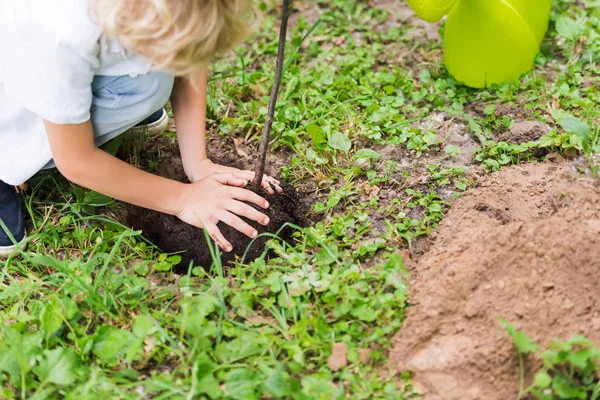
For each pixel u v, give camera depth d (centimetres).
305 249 205
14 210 216
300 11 320
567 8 295
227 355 173
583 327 169
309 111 254
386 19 308
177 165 243
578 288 173
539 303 172
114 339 174
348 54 288
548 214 204
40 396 166
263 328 181
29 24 165
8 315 189
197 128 222
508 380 165
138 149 242
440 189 221
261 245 214
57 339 181
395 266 189
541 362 164
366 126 245
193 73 178
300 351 171
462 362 167
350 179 227
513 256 179
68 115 175
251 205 219
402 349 174
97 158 191
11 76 174
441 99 257
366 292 185
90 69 175
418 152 235
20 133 197
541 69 267
